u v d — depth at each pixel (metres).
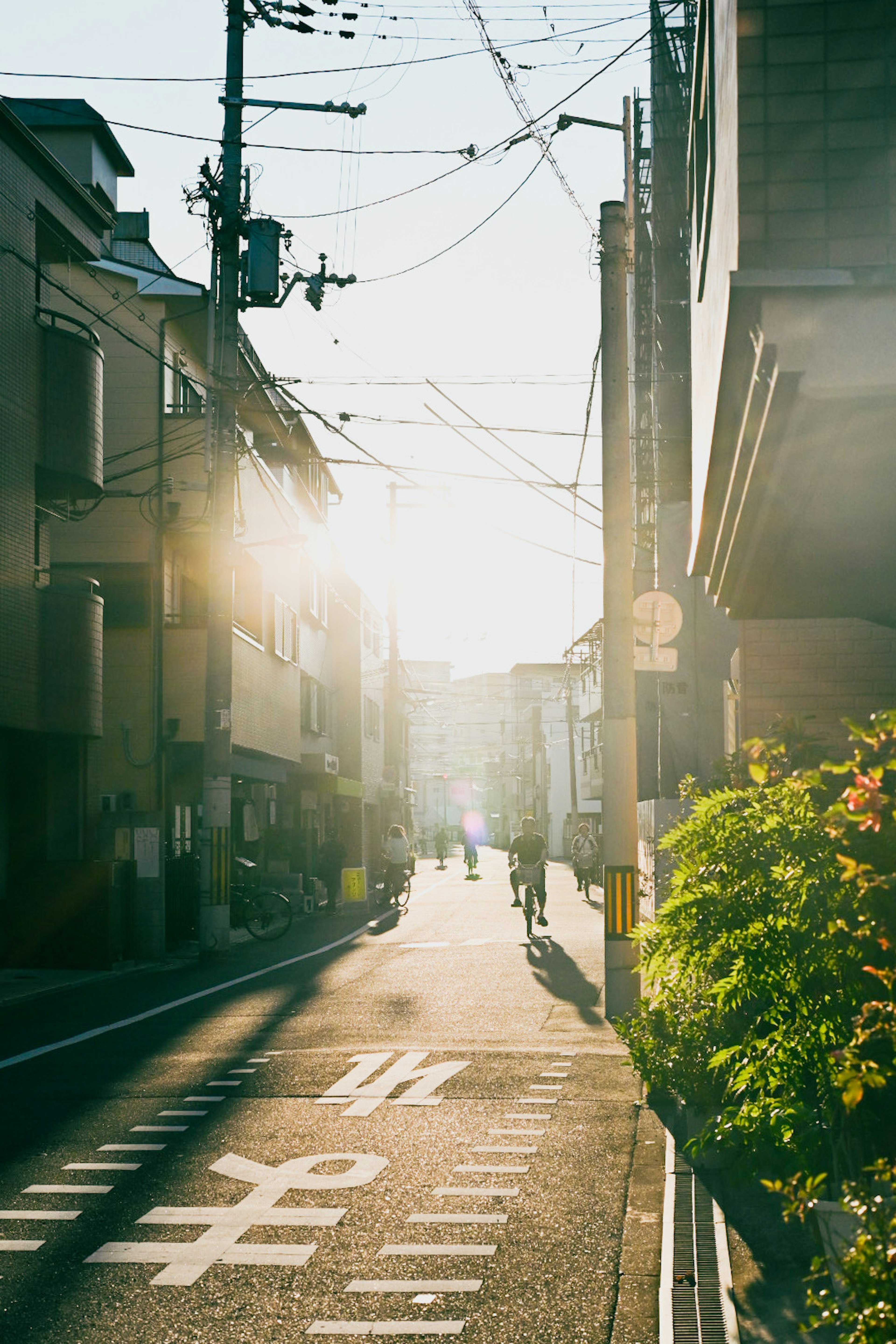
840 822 3.79
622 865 11.62
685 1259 5.24
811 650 11.73
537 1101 8.29
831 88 6.65
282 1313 4.71
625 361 12.44
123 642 22.75
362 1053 9.99
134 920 18.45
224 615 18.69
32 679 17.06
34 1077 9.28
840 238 6.55
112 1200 6.15
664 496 26.75
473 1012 11.97
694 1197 6.10
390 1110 8.07
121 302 22.98
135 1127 7.68
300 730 34.12
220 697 18.61
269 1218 5.87
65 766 18.75
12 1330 4.56
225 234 18.72
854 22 6.66
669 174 27.11
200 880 18.22
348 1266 5.21
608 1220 5.82
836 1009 4.69
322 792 43.19
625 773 11.79
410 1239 5.56
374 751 54.00
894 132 6.59
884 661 11.66
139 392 22.92
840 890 4.57
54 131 24.17
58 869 17.59
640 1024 6.91
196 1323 4.61
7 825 18.38
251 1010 12.55
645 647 12.34
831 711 11.66
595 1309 4.73
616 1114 7.93
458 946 18.75
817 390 5.82
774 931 4.84
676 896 5.54
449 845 104.25
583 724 67.38
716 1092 6.41
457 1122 7.74
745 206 6.61
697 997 6.44
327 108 18.27
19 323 16.95
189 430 22.92
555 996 13.02
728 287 6.17
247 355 23.83
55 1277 5.09
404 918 25.30
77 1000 14.09
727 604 10.23
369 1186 6.38
